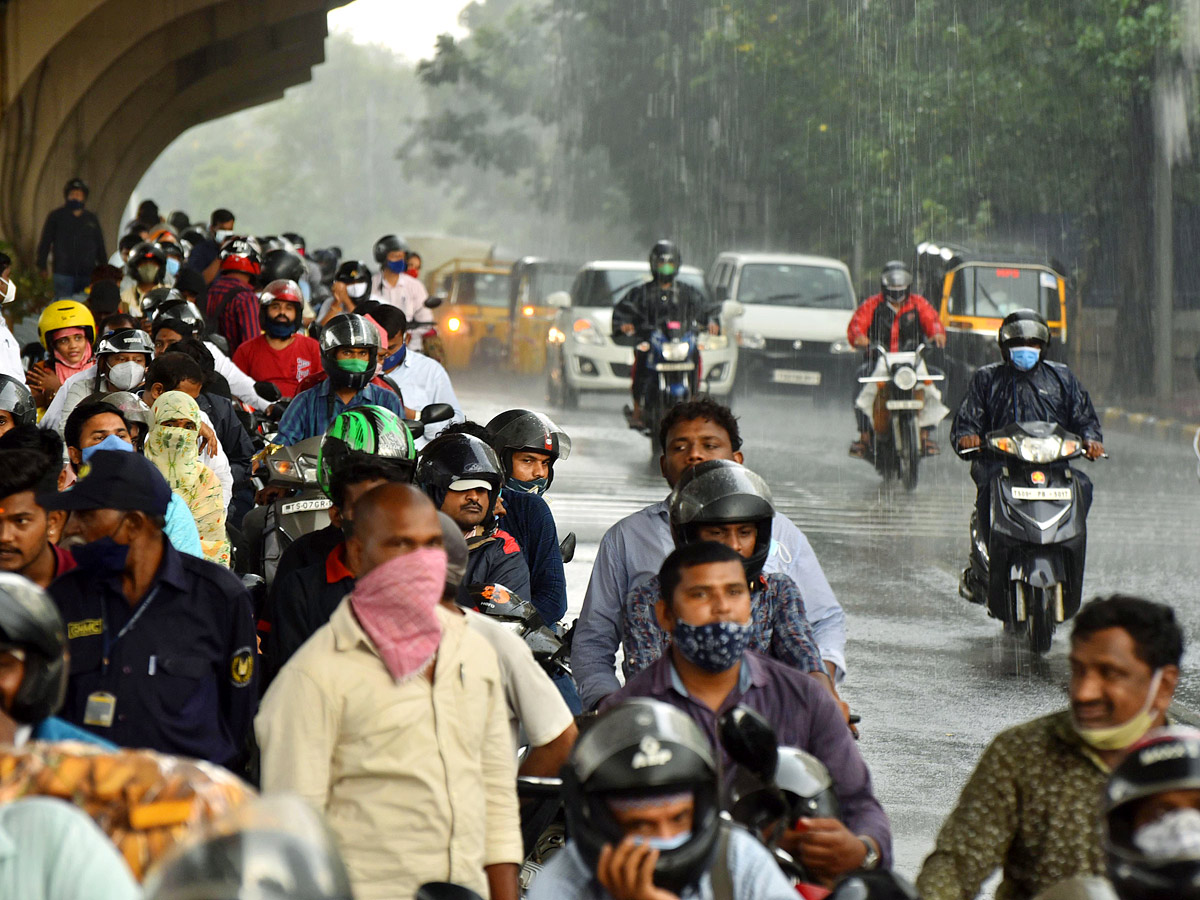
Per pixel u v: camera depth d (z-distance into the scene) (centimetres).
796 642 1147
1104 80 6400
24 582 771
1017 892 862
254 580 1421
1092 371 7238
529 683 1032
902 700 1998
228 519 1966
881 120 7400
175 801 676
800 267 6281
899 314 3997
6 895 626
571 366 5872
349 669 905
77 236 5806
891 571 2847
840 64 7869
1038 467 2225
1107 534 3278
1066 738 843
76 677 1036
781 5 8712
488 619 1048
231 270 3491
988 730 1869
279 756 899
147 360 2128
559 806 1198
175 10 6869
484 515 1354
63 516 1243
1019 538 2200
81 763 683
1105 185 6894
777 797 870
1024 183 6969
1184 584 2723
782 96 8506
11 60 6166
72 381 2127
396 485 952
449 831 912
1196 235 6794
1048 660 2219
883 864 959
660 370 4191
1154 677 810
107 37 6869
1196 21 6166
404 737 904
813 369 5969
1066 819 836
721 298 6325
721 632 925
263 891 486
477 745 937
